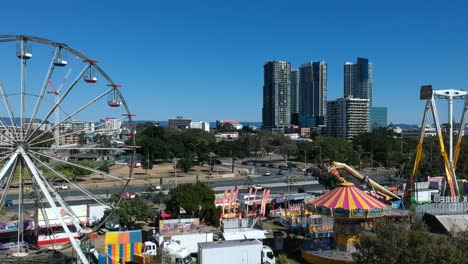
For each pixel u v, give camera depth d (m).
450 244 39.31
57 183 124.75
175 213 77.31
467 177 137.12
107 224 70.06
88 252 53.94
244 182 140.75
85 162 140.38
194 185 80.94
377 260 41.62
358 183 131.00
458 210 72.56
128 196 98.25
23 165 51.19
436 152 163.50
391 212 61.72
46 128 62.88
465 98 97.38
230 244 50.31
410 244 40.69
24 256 54.59
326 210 57.69
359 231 55.66
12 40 48.78
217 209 76.56
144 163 167.50
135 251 53.75
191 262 53.00
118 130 58.00
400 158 192.00
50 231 65.38
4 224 66.00
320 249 57.56
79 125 82.88
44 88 50.69
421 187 105.56
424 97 93.38
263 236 62.12
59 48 50.56
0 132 48.53
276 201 92.25
